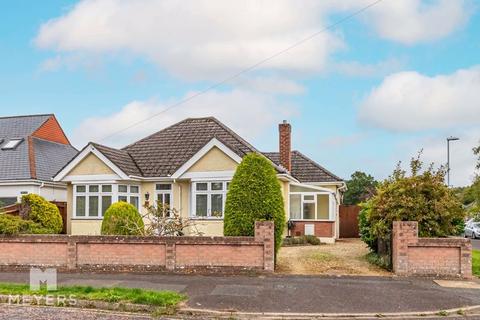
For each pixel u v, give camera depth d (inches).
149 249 607.2
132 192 966.4
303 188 1102.4
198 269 595.5
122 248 611.8
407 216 628.1
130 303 438.9
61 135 1478.8
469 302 459.2
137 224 739.4
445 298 473.4
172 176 929.5
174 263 599.5
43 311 426.6
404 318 415.8
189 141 1042.1
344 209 1291.8
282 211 639.8
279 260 683.4
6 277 584.4
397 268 582.6
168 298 446.0
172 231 713.0
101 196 946.7
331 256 724.0
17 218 693.9
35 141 1331.2
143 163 1006.4
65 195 1244.5
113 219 749.3
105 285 519.5
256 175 634.2
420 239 581.9
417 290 506.3
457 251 578.9
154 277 574.6
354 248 853.8
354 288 511.8
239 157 886.4
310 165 1264.8
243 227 620.4
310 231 1087.0
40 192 1161.4
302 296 476.1
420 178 650.2
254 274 586.2
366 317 418.3
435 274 576.7
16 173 1167.6
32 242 634.2
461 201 718.5
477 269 629.0
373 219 665.6
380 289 508.7
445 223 634.8
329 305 447.2
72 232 955.3
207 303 446.9
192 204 915.4
